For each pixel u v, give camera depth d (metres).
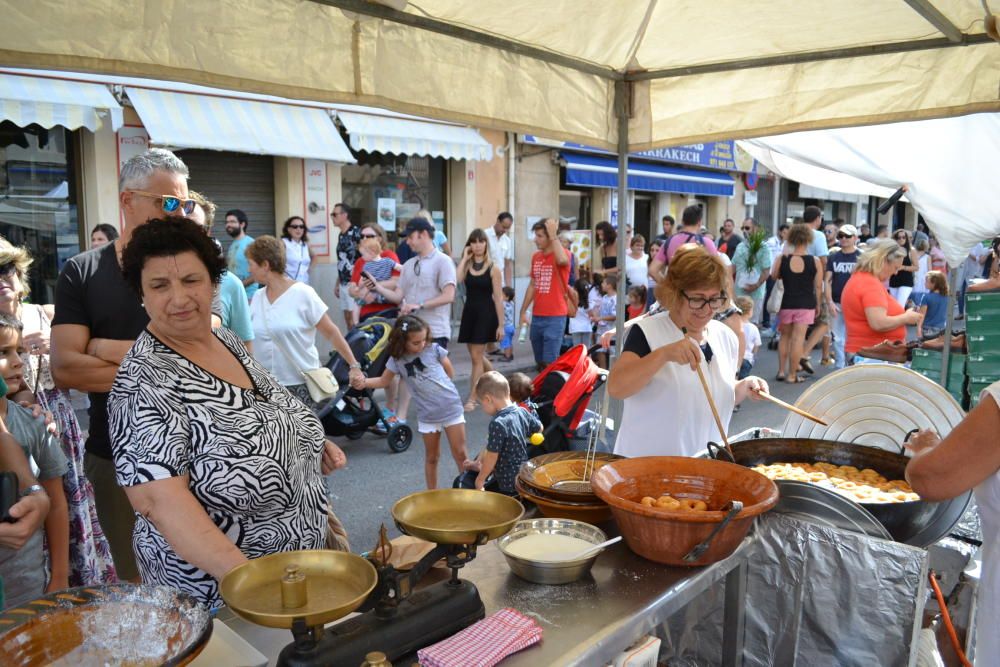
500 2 2.40
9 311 2.35
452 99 2.59
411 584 1.34
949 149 4.09
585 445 4.19
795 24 2.79
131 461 1.50
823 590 1.84
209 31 1.94
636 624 1.46
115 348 2.29
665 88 3.37
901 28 2.80
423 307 6.24
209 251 1.67
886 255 5.16
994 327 3.83
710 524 1.55
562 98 3.07
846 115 3.12
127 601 1.21
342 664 1.20
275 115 8.23
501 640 1.32
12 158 7.25
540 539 1.72
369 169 10.28
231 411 1.65
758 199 18.00
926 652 1.93
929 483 1.72
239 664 1.20
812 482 2.04
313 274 9.27
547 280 7.41
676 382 2.47
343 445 5.77
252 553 1.68
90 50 1.76
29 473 2.00
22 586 2.09
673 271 2.35
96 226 7.11
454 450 4.48
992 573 1.71
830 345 9.83
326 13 2.17
